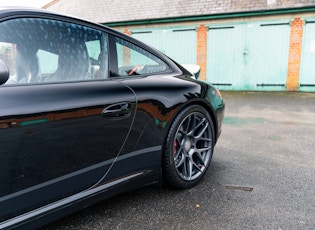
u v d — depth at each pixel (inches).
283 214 72.6
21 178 50.9
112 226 68.0
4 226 49.9
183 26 377.4
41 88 55.7
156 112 74.9
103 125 63.0
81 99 59.4
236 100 283.0
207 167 93.8
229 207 76.2
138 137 71.5
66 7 485.4
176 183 84.0
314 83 334.0
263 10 334.3
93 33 70.7
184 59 384.5
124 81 71.5
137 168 73.0
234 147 128.7
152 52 86.0
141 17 396.5
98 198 65.7
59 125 55.1
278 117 198.7
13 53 56.2
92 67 68.2
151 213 73.7
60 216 58.9
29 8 61.2
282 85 346.3
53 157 55.1
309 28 325.4
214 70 372.8
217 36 363.9
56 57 62.7
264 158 113.6
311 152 120.9
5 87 51.3
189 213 73.5
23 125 49.9
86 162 61.2
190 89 85.0
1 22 55.2
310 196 81.8
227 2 364.8
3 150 47.8
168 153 80.0
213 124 95.7
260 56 349.4
